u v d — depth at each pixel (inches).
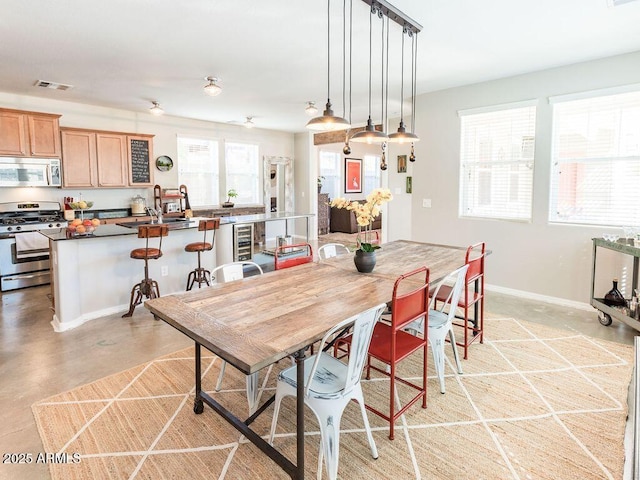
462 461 75.7
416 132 216.8
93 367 114.6
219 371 112.0
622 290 155.6
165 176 275.6
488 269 194.5
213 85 173.8
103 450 78.8
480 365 115.1
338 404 69.6
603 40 135.3
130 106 238.8
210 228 177.8
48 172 211.9
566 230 168.2
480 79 184.2
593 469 73.1
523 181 181.5
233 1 105.0
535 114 174.2
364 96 216.8
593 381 105.1
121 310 164.2
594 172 161.6
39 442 81.3
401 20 115.2
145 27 121.4
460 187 201.9
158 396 99.0
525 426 86.4
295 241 355.9
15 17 113.2
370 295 89.7
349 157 425.4
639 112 150.0
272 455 70.1
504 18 116.9
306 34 128.5
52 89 196.2
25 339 134.5
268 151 343.0
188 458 76.8
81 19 115.1
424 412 92.0
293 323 71.7
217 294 90.4
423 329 96.9
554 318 154.4
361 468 74.0
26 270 199.6
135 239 167.9
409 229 263.4
